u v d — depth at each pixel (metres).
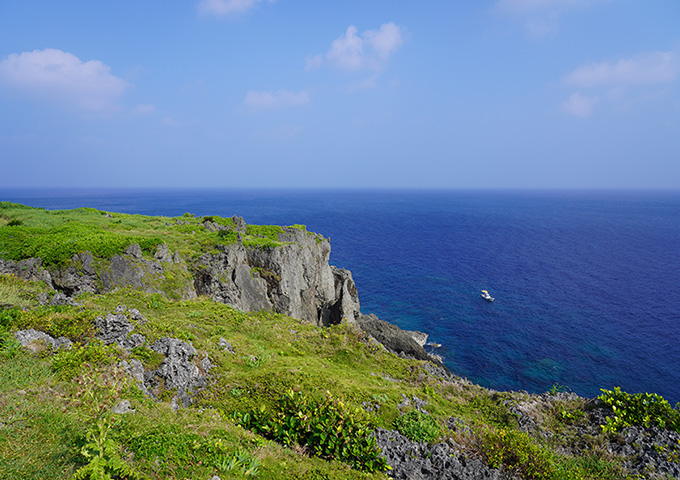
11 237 35.81
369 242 157.62
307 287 59.44
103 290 32.28
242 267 46.72
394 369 23.52
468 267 114.31
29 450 7.88
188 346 16.03
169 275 37.44
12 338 12.66
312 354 23.39
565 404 19.03
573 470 13.48
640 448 14.59
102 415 9.52
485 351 57.62
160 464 8.29
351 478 11.01
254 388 15.20
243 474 9.17
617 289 90.06
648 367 51.97
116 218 60.12
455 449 13.59
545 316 72.19
